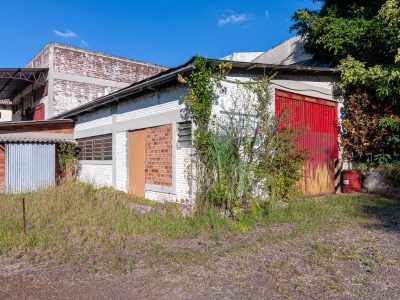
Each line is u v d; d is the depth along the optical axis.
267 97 8.53
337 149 11.19
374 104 10.81
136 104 10.45
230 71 8.30
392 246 5.23
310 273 4.29
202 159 7.64
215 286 3.98
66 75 18.44
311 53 14.44
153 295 3.79
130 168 10.70
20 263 4.92
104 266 4.71
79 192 9.76
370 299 3.58
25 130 13.88
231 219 6.87
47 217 7.40
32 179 13.04
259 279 4.14
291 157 8.69
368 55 11.62
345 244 5.39
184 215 7.21
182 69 7.61
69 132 15.00
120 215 7.19
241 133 7.88
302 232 6.09
